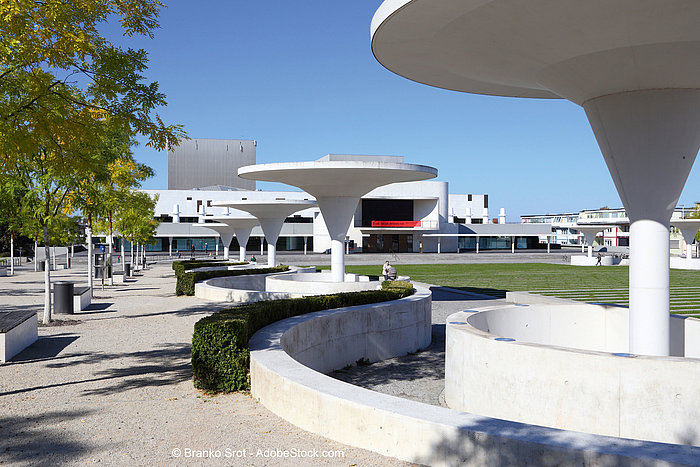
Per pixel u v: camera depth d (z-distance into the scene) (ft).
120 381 29.25
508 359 26.43
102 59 28.76
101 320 51.16
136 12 29.53
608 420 23.93
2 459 18.39
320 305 41.50
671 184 29.35
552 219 412.16
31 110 26.53
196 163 361.10
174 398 25.91
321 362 37.42
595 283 103.30
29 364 33.40
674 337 35.73
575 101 31.76
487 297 79.66
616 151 29.96
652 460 13.76
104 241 239.91
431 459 16.96
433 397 32.58
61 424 22.08
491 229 282.36
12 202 48.42
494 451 15.75
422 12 23.04
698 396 22.59
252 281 84.43
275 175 61.00
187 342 40.42
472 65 29.84
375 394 20.17
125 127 29.99
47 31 25.05
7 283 96.37
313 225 256.73
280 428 21.33
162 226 241.35
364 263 176.35
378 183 64.08
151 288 85.25
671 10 21.85
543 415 25.35
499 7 22.39
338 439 19.62
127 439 20.26
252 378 26.43
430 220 258.98
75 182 47.75
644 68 26.37
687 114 28.37
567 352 24.73
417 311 46.16
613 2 21.48
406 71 32.63
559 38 24.94
